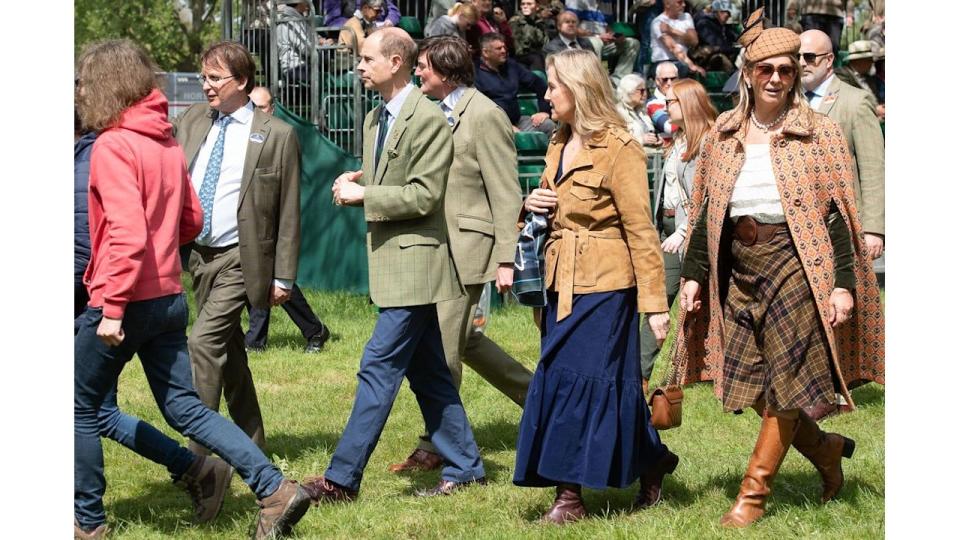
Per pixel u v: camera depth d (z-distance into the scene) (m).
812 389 4.71
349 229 12.50
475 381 7.99
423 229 5.21
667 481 5.48
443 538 4.79
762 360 4.84
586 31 13.68
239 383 5.90
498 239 5.80
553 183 4.94
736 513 4.81
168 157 4.59
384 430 6.69
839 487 5.12
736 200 4.83
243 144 5.67
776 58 4.71
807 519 4.84
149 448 4.80
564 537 4.65
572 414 4.80
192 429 4.62
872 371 4.97
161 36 35.34
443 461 5.95
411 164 5.15
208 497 4.94
